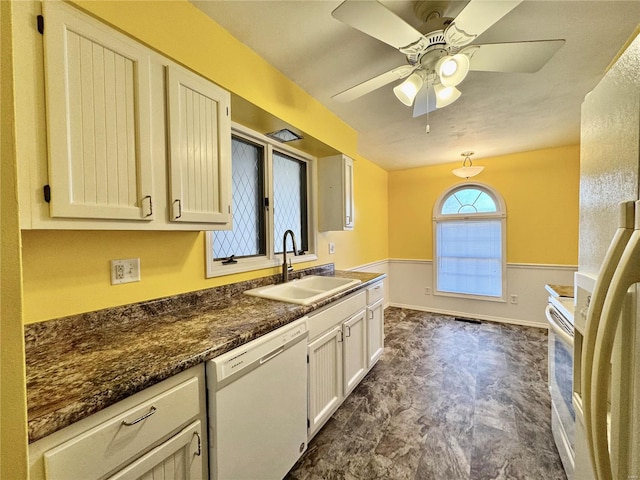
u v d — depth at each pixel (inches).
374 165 159.8
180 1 46.5
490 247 149.9
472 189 154.9
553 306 62.0
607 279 20.4
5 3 14.5
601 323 19.1
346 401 78.7
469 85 74.1
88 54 35.4
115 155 38.2
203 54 49.9
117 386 27.8
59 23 32.7
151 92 42.4
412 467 56.1
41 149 31.9
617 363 20.9
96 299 45.0
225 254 72.8
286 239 88.8
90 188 35.7
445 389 84.2
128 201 39.6
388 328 138.9
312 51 61.0
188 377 35.5
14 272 14.5
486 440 63.0
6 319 14.2
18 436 14.5
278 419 49.0
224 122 54.2
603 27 52.6
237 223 76.6
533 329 134.6
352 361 80.4
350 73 69.4
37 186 31.6
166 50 44.2
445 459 57.9
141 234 51.1
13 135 14.6
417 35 44.7
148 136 41.9
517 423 68.4
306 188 104.3
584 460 37.1
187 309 57.0
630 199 23.6
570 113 92.2
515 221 142.3
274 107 66.7
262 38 56.9
